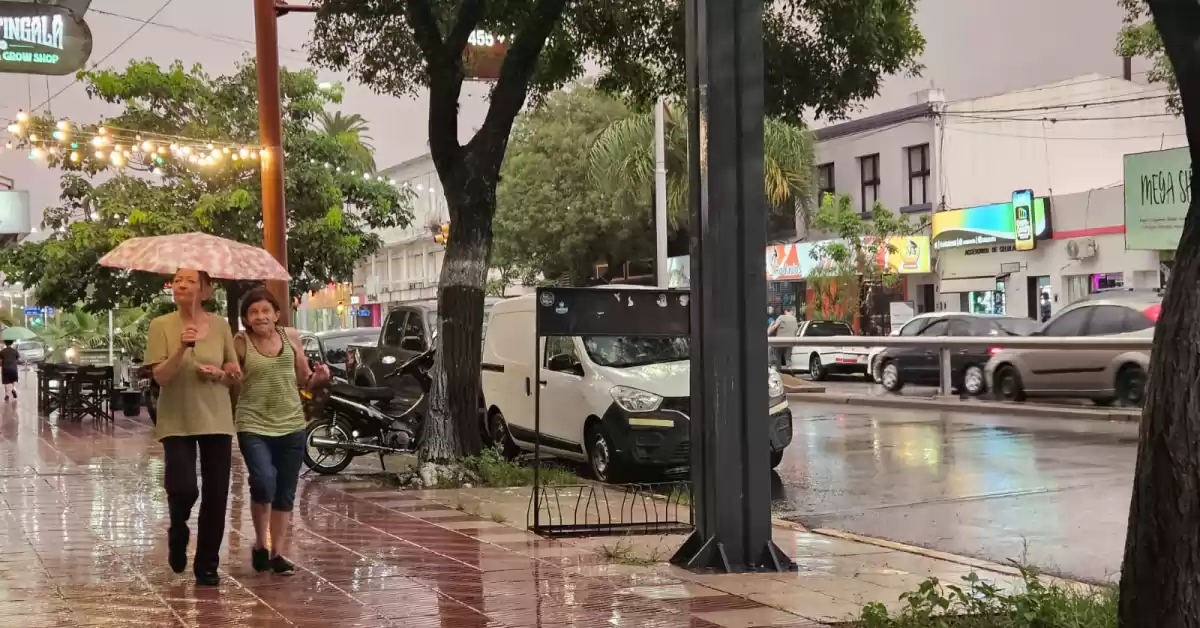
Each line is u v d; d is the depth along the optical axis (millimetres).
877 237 32969
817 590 6402
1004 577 6828
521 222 34125
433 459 11180
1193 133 3828
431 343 14555
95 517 8781
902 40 12539
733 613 5844
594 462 11477
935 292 34000
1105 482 10391
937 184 33500
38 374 21578
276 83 13844
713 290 6922
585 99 33938
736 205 6918
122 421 19062
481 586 6457
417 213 56344
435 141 11211
